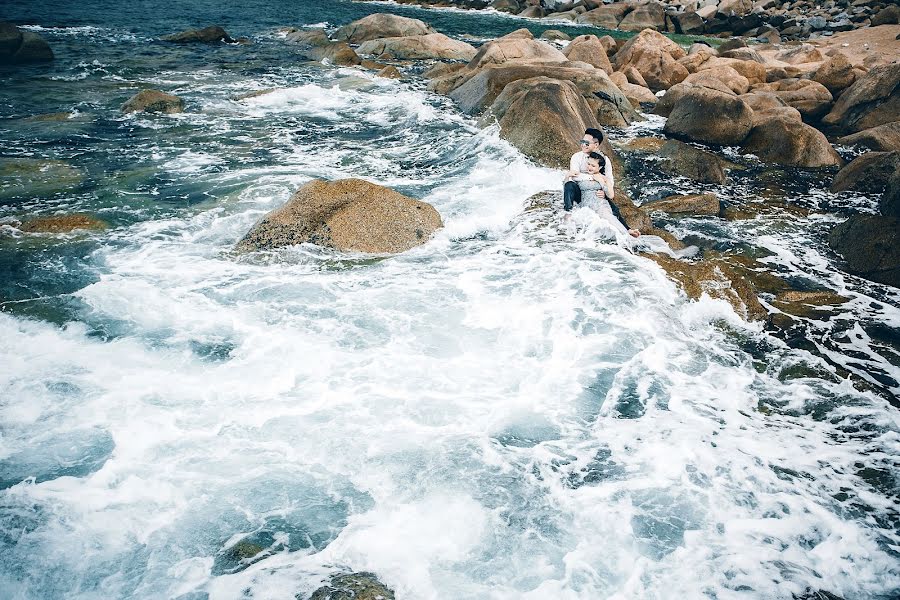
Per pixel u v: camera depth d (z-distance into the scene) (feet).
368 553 13.14
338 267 24.77
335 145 41.75
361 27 89.35
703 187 36.81
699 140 44.80
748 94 52.60
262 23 101.04
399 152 40.78
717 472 15.56
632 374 19.19
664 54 66.95
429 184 34.53
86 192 31.71
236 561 12.85
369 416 17.04
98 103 49.19
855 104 50.39
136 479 14.71
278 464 15.38
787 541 13.67
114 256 25.26
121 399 17.21
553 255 26.03
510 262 25.64
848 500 14.85
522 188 33.83
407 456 15.76
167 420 16.57
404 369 18.99
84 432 15.98
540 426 16.98
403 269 24.90
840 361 20.57
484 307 22.33
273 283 23.50
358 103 53.52
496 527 13.88
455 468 15.44
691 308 22.72
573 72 50.67
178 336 20.12
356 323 21.17
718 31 117.19
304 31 86.94
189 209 30.19
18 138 39.70
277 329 20.72
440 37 80.69
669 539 13.65
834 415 17.88
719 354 20.62
